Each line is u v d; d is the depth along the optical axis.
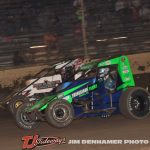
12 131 11.73
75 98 11.52
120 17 24.34
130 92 11.52
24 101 13.48
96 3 24.39
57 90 11.68
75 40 23.25
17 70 20.89
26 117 11.59
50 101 11.18
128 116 11.63
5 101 14.02
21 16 23.47
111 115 13.01
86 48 22.67
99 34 23.66
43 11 23.81
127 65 11.98
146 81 19.72
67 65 13.05
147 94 11.77
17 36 22.91
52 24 23.55
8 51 22.44
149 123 11.20
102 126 11.37
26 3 23.77
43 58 22.52
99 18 24.09
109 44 23.59
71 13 23.88
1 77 20.61
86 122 12.19
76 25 23.62
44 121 11.66
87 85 11.66
